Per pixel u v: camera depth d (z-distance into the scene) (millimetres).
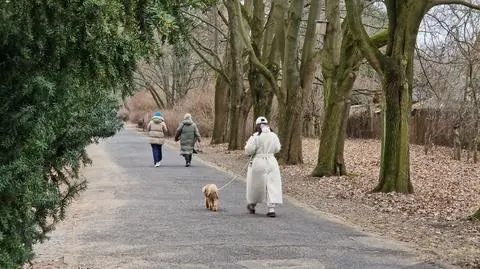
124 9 3838
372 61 15664
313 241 9242
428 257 8242
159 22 4023
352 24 15805
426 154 34312
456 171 25109
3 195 3750
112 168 21906
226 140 39781
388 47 15789
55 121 4113
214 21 38312
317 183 18094
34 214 4422
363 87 43219
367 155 33031
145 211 12148
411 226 11047
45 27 3582
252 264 7660
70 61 3834
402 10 15453
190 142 23594
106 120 5590
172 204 13219
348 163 27922
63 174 5312
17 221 4020
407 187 15758
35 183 4164
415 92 38688
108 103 5324
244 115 33656
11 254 4039
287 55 23078
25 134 3713
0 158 3689
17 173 3725
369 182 18453
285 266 7570
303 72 23484
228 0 29594
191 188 16281
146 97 77000
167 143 41688
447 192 17344
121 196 14375
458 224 11336
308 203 13938
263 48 29047
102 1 3500
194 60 59094
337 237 9633
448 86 30984
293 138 23625
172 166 23469
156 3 4020
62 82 3855
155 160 23188
